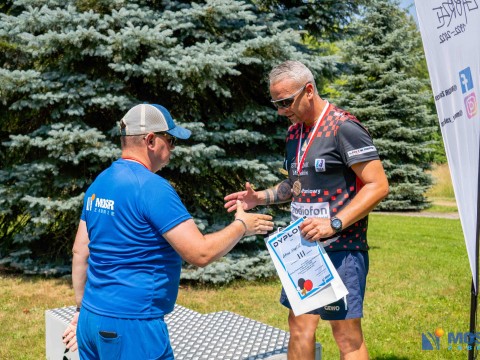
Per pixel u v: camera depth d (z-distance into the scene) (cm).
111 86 653
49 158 667
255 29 677
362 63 1912
